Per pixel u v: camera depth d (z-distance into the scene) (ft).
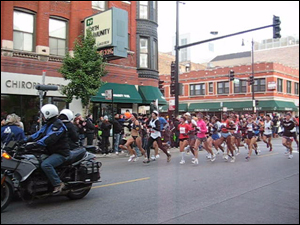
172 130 59.21
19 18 52.60
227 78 141.90
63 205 19.92
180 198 21.80
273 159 42.75
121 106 67.31
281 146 63.62
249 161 40.73
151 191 23.76
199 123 39.52
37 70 53.01
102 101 60.03
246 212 18.81
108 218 17.40
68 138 21.48
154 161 40.68
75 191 21.16
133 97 65.67
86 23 59.82
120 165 37.14
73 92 48.19
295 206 20.15
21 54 51.75
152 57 73.00
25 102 52.24
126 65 67.87
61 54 57.77
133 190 24.08
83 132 43.27
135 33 70.44
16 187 19.25
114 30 56.85
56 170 20.31
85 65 46.78
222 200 21.43
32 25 54.19
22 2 52.37
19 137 23.95
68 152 19.89
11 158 18.01
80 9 60.34
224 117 41.16
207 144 40.06
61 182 19.60
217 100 145.38
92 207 19.51
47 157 19.43
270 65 130.52
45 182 19.21
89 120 44.83
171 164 37.96
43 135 19.58
